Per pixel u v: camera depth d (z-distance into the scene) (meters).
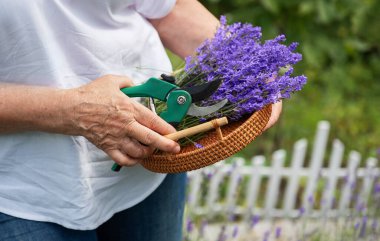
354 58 4.78
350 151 4.06
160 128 1.30
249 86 1.34
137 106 1.30
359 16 4.34
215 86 1.30
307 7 4.12
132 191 1.54
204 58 1.39
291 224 3.32
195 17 1.63
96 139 1.30
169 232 1.74
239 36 1.43
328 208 2.98
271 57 1.37
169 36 1.64
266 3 4.08
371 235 2.71
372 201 2.99
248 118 1.34
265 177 3.89
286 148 4.07
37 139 1.36
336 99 4.41
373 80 4.71
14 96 1.28
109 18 1.39
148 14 1.54
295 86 1.36
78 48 1.36
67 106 1.28
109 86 1.30
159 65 1.53
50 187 1.40
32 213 1.41
